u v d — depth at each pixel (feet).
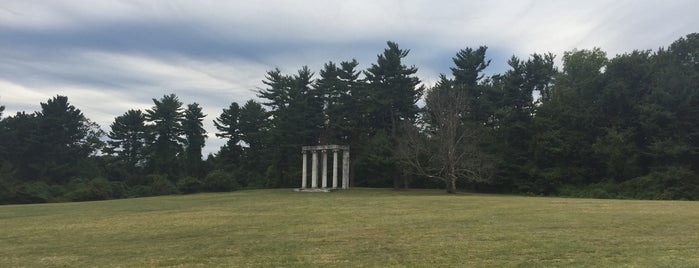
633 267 34.19
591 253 39.70
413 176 205.16
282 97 238.07
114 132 314.76
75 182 234.38
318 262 38.55
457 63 215.72
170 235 56.80
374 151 192.95
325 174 195.62
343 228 59.06
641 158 171.83
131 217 81.66
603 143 172.35
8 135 260.21
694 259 36.50
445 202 101.96
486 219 65.72
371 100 201.87
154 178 244.42
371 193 170.50
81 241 53.83
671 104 165.07
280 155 239.50
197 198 153.58
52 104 278.26
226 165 276.82
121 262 40.63
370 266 36.70
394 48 201.26
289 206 99.81
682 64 181.47
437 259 38.55
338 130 224.33
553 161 186.09
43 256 44.55
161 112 285.64
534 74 200.03
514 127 189.57
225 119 289.94
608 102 182.09
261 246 46.73
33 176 264.11
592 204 90.63
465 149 168.96
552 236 48.83
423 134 187.11
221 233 57.26
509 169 188.44
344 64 219.00
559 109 187.52
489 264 36.29
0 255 45.50
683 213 68.74
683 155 162.30
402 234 52.60
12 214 93.45
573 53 220.23
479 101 204.44
